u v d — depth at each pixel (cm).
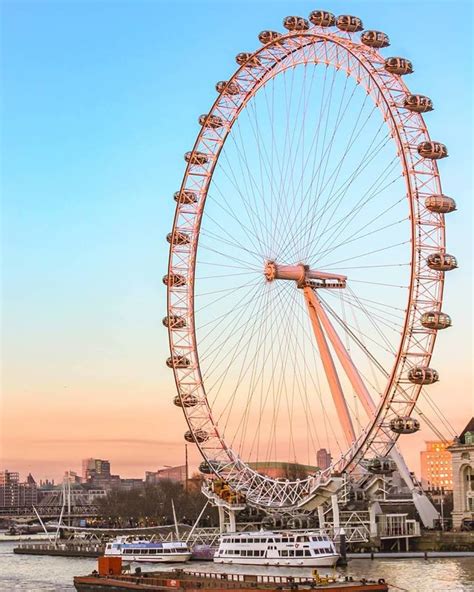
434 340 17150
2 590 16100
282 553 17775
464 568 16425
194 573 15112
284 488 19888
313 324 18862
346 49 17850
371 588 12769
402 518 19750
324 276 18838
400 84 17438
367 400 18175
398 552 19150
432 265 16900
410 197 17050
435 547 19525
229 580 13900
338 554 17550
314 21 18300
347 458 18488
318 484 18912
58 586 16625
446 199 17012
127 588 14212
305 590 12362
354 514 19612
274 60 19712
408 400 17250
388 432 17712
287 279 18775
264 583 13150
